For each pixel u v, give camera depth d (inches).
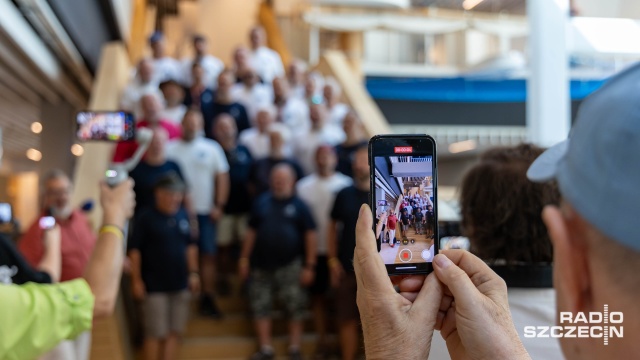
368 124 253.4
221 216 204.5
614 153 22.6
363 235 33.7
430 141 37.9
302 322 189.9
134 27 394.6
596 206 23.0
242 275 181.2
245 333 188.4
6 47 205.6
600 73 234.8
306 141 226.7
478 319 31.7
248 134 223.5
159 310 161.3
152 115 200.8
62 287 51.6
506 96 384.8
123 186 67.5
